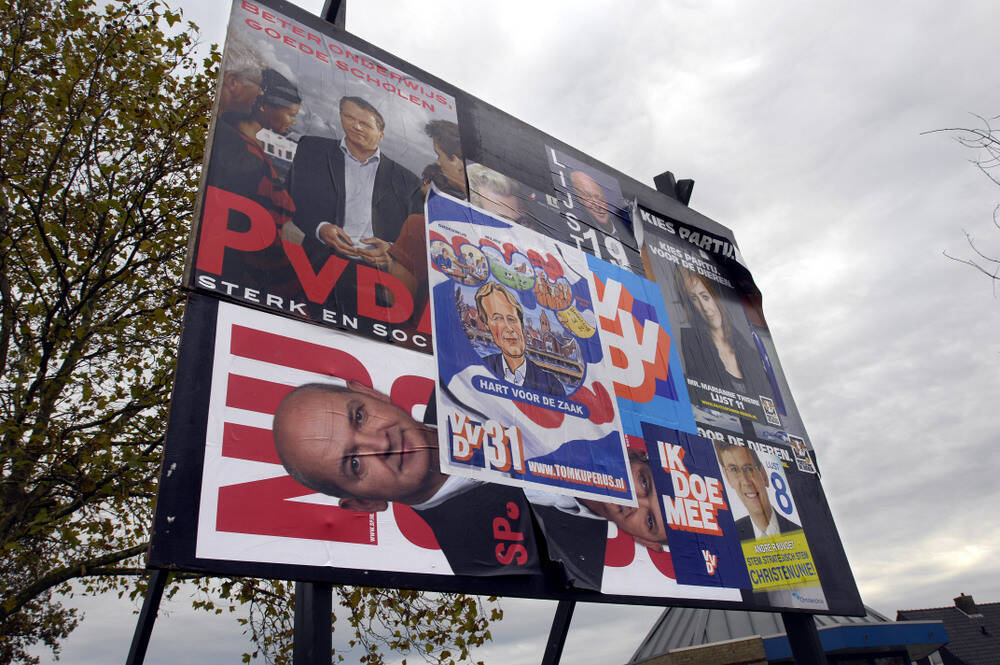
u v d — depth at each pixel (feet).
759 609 32.32
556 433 29.32
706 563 31.55
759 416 40.91
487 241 32.76
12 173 37.63
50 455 34.12
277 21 30.42
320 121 29.12
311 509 20.24
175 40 43.21
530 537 25.50
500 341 29.91
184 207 41.78
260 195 24.97
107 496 35.40
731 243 48.57
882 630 59.98
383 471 22.63
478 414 26.89
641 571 28.55
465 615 40.40
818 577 36.24
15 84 38.65
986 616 110.22
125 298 40.68
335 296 24.98
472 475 25.14
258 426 20.44
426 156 32.89
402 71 34.99
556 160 40.96
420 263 28.89
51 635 45.27
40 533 34.06
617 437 31.96
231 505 18.74
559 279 35.14
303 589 19.83
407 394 24.94
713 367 40.60
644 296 39.68
